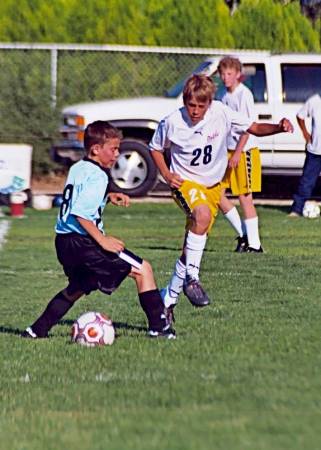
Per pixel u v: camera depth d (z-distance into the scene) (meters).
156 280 25.03
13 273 26.67
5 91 47.72
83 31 53.66
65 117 43.94
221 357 16.52
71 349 17.38
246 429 12.52
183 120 20.53
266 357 16.47
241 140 28.03
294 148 42.56
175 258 28.97
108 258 17.34
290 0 61.56
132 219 38.38
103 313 20.81
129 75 50.09
